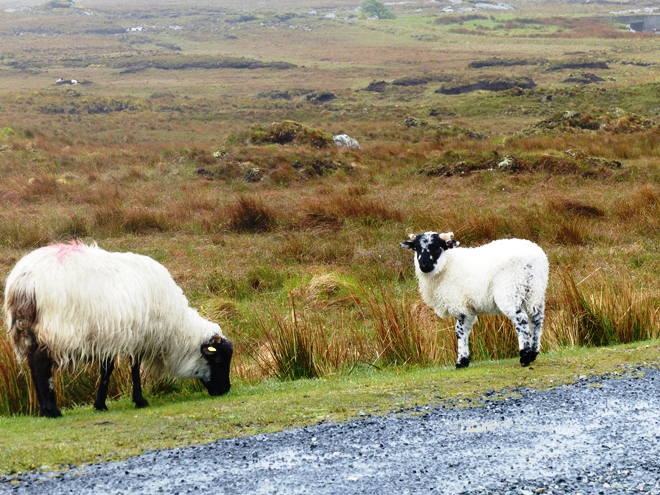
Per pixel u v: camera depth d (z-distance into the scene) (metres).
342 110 63.62
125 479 4.82
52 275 6.39
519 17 166.38
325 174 27.39
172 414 6.46
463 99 66.00
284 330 9.02
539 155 24.88
